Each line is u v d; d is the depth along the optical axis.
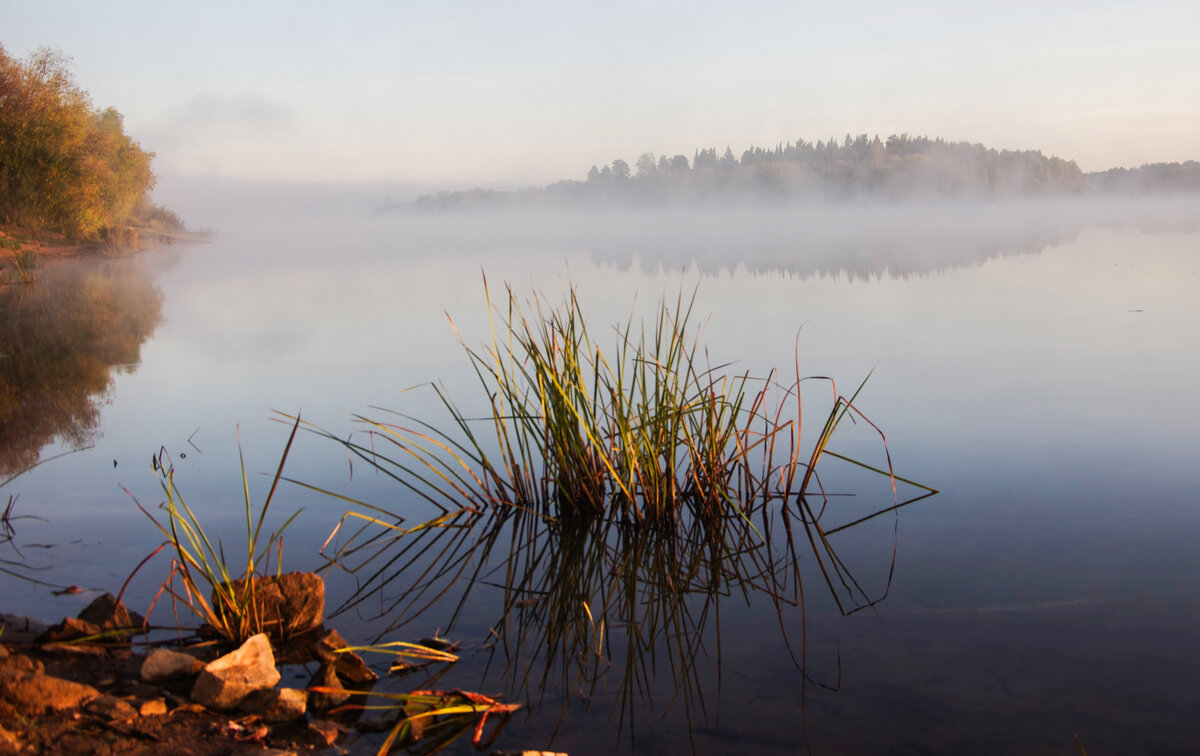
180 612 2.49
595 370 3.49
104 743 1.74
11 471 3.96
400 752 1.78
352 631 2.42
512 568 2.93
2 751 1.66
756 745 1.80
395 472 3.99
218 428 4.80
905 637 2.33
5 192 22.12
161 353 7.63
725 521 3.38
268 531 3.22
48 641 2.24
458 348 7.68
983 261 17.59
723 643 2.34
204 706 1.92
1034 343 7.12
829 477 3.85
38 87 22.38
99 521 3.27
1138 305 9.33
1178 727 1.86
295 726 1.87
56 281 16.23
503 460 3.84
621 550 3.11
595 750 1.79
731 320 9.12
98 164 25.66
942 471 3.82
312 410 5.23
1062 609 2.47
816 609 2.54
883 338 7.61
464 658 2.25
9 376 6.51
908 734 1.85
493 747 1.80
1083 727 1.86
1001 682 2.07
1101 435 4.27
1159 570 2.72
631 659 2.25
